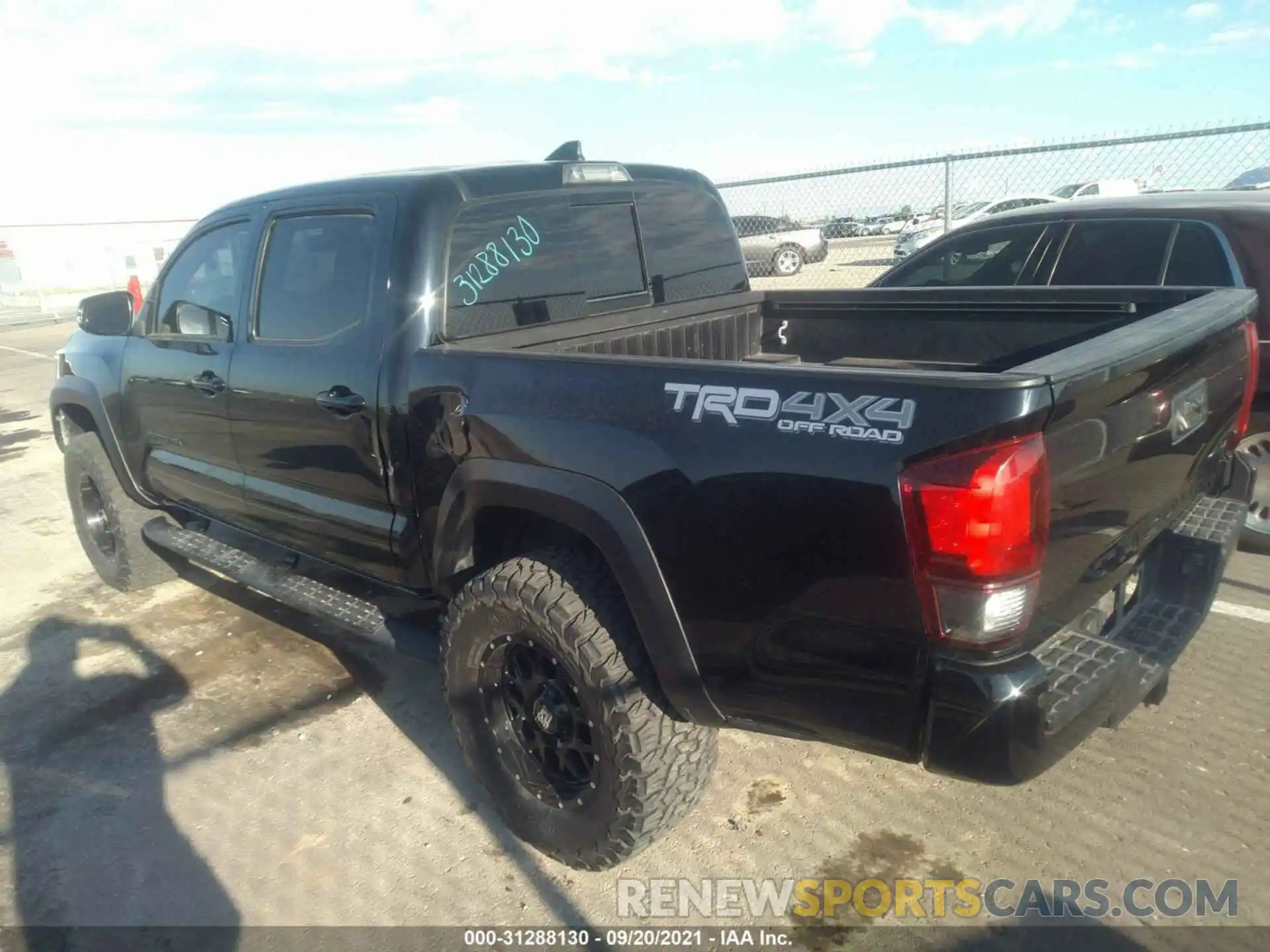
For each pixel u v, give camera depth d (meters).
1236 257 4.48
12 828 3.26
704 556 2.31
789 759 3.44
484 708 2.96
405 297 3.05
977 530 1.89
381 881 2.93
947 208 8.78
